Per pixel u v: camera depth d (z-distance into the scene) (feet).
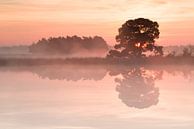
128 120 46.26
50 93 76.79
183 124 43.70
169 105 58.59
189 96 69.72
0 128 41.98
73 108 56.13
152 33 204.74
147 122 44.98
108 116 49.26
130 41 204.33
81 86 92.58
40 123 44.73
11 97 70.18
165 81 105.29
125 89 84.17
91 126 42.80
